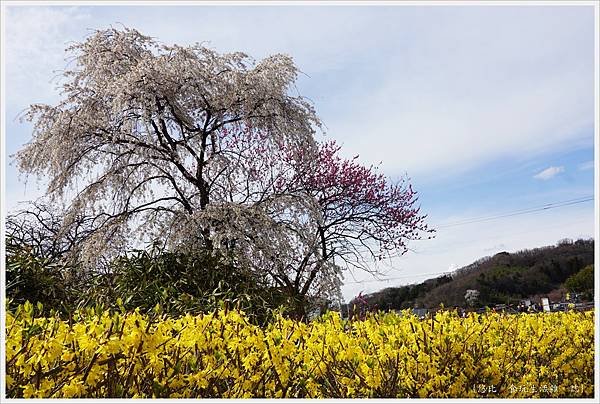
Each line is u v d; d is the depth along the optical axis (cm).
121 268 454
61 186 696
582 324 352
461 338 256
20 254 440
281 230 678
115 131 691
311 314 546
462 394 242
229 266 494
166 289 423
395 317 286
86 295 439
